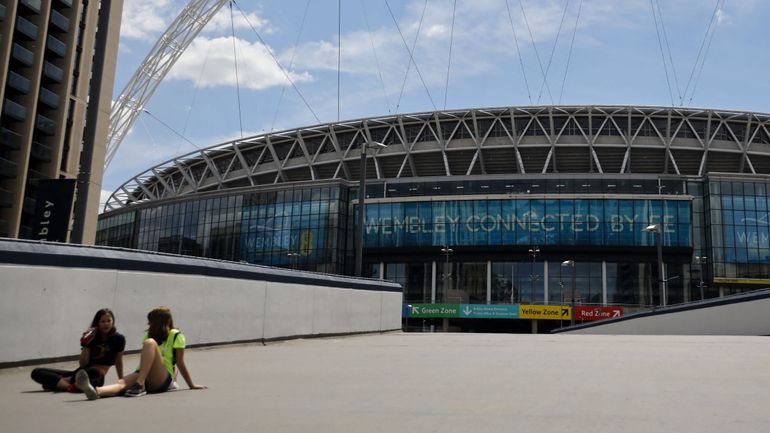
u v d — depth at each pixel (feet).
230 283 58.54
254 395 28.09
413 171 322.96
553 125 313.12
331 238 282.77
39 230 50.01
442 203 278.87
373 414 22.84
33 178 203.92
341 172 337.52
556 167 315.37
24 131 199.11
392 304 90.84
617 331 124.47
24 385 32.83
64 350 42.65
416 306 266.16
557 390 28.66
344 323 77.46
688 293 261.24
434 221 278.05
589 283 264.72
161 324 29.89
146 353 28.40
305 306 69.51
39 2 205.57
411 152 320.70
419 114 320.70
